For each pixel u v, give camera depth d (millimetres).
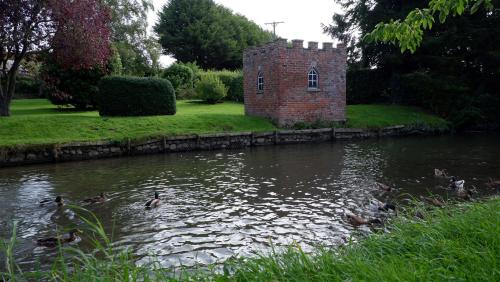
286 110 26969
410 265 4039
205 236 8609
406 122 31000
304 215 10000
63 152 18891
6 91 22656
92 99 29906
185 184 13680
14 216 10188
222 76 44219
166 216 10055
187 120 24859
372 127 29016
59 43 22031
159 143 21641
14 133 19656
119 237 8602
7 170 16656
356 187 12969
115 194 12344
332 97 28672
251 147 24062
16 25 20859
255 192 12445
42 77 27438
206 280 4352
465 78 36062
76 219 9906
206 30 70938
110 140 20156
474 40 34344
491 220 5258
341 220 9539
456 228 5301
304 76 27500
